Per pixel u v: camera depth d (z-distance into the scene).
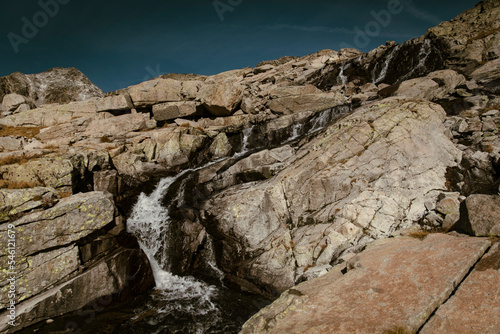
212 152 20.22
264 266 11.24
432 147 13.25
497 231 6.73
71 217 10.85
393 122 13.92
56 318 9.41
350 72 31.47
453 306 5.12
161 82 23.88
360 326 5.28
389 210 11.05
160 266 13.06
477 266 5.82
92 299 10.17
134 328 9.27
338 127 15.31
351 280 6.85
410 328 4.88
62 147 17.61
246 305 10.21
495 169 11.29
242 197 13.27
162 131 19.88
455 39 25.67
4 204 9.67
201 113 23.67
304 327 5.77
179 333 9.03
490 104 16.30
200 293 11.16
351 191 12.14
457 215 9.10
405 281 6.11
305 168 13.30
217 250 12.88
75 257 10.65
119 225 12.65
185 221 13.55
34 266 9.74
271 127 20.67
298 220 12.62
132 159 17.95
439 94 19.25
